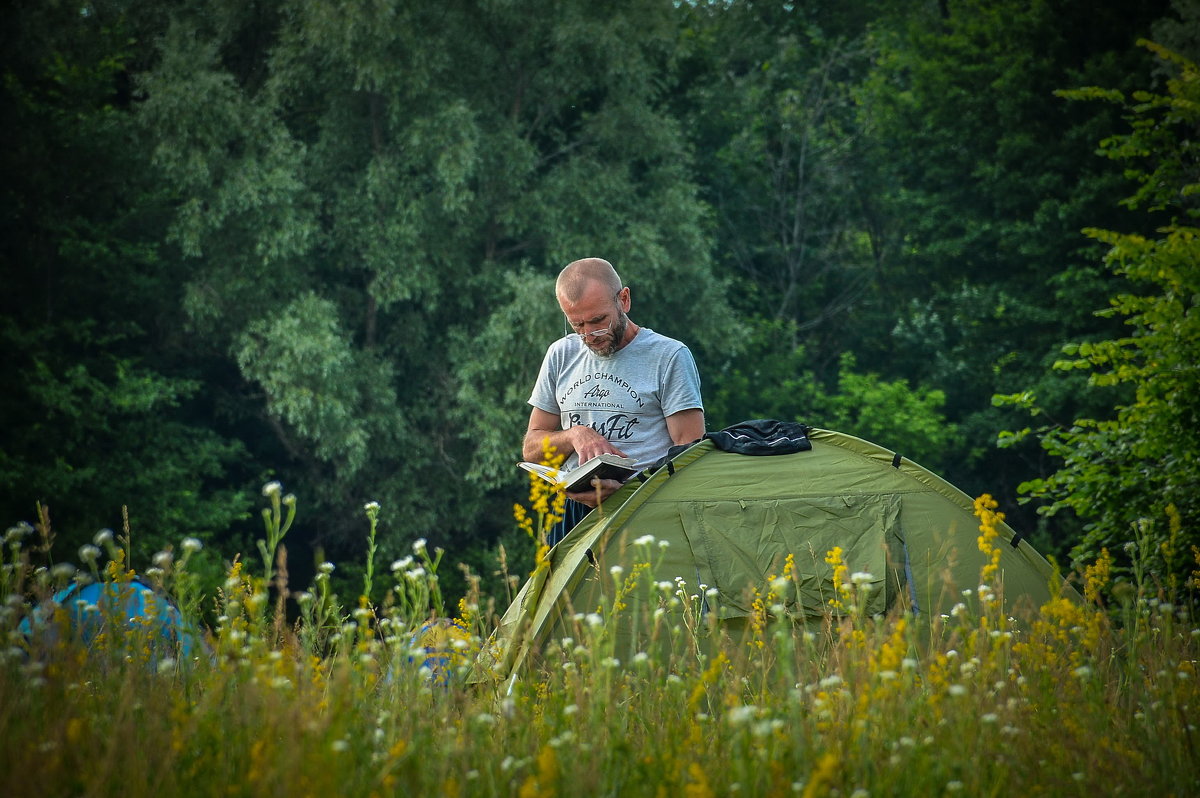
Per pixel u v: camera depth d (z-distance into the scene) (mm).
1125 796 2676
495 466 22375
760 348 31625
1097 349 8625
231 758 2633
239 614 3467
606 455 4664
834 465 5004
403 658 3271
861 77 35781
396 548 23328
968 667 3062
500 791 2584
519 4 24109
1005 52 29125
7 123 21922
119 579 3459
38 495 20844
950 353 31688
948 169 30609
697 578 4598
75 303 23562
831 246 36188
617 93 25359
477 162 23250
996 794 2611
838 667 3301
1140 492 8359
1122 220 26703
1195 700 3328
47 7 23312
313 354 21438
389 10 21484
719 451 5016
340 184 23734
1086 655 3631
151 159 22312
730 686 3174
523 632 4355
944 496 4934
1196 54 16453
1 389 21594
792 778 2557
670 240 25547
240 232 22625
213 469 23859
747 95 34125
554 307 22141
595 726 2873
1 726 2605
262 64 25266
